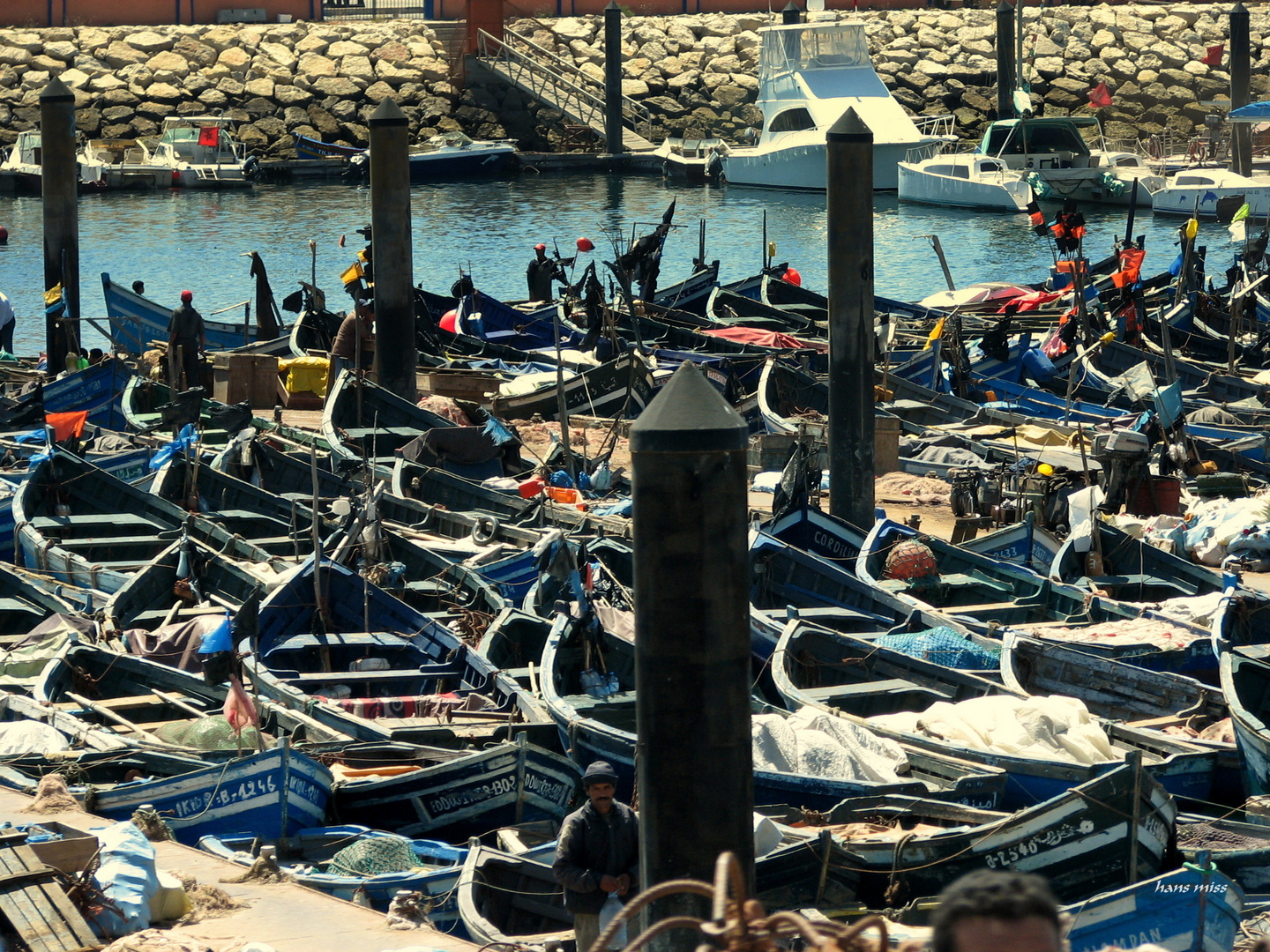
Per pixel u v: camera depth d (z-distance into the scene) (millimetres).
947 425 80688
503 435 69812
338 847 33531
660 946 24469
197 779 33000
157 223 174000
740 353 93438
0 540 60625
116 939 25984
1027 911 9570
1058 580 54000
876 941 11719
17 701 39906
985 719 38625
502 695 42500
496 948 26547
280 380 87188
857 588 51844
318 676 43594
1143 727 40938
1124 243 112750
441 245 158250
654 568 23875
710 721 24078
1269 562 59000
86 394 79750
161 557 51844
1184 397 88812
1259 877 31172
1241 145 182875
